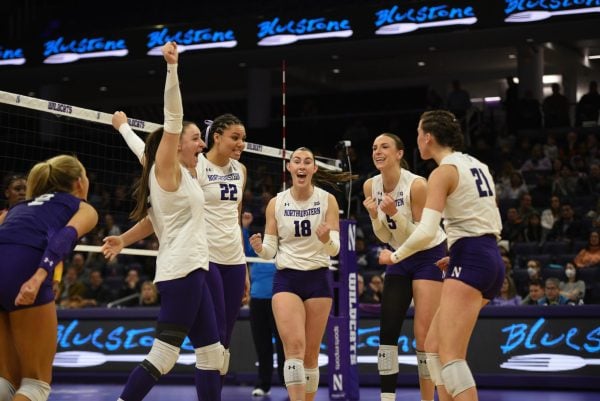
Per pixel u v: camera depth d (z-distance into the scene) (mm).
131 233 4938
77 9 20484
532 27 16016
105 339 9469
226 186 5355
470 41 17016
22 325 3922
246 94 25031
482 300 4363
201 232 4668
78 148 19500
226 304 5363
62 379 9469
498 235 4398
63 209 4070
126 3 20219
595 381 8078
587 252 11688
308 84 23141
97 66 18891
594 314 8211
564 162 15586
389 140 5723
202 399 4746
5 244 3947
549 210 13156
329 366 7340
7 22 20953
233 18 17094
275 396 7863
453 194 4328
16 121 21312
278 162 16922
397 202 5730
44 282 3963
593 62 22344
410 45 17281
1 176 17641
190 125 4945
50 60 18203
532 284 9516
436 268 5566
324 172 6207
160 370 4480
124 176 16609
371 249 13578
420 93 23625
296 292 5547
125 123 5266
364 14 16141
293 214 5590
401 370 8586
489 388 8375
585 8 14570
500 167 16219
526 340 8367
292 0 18844
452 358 4203
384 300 5680
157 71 19281
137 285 12172
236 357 9117
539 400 7277
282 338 5410
